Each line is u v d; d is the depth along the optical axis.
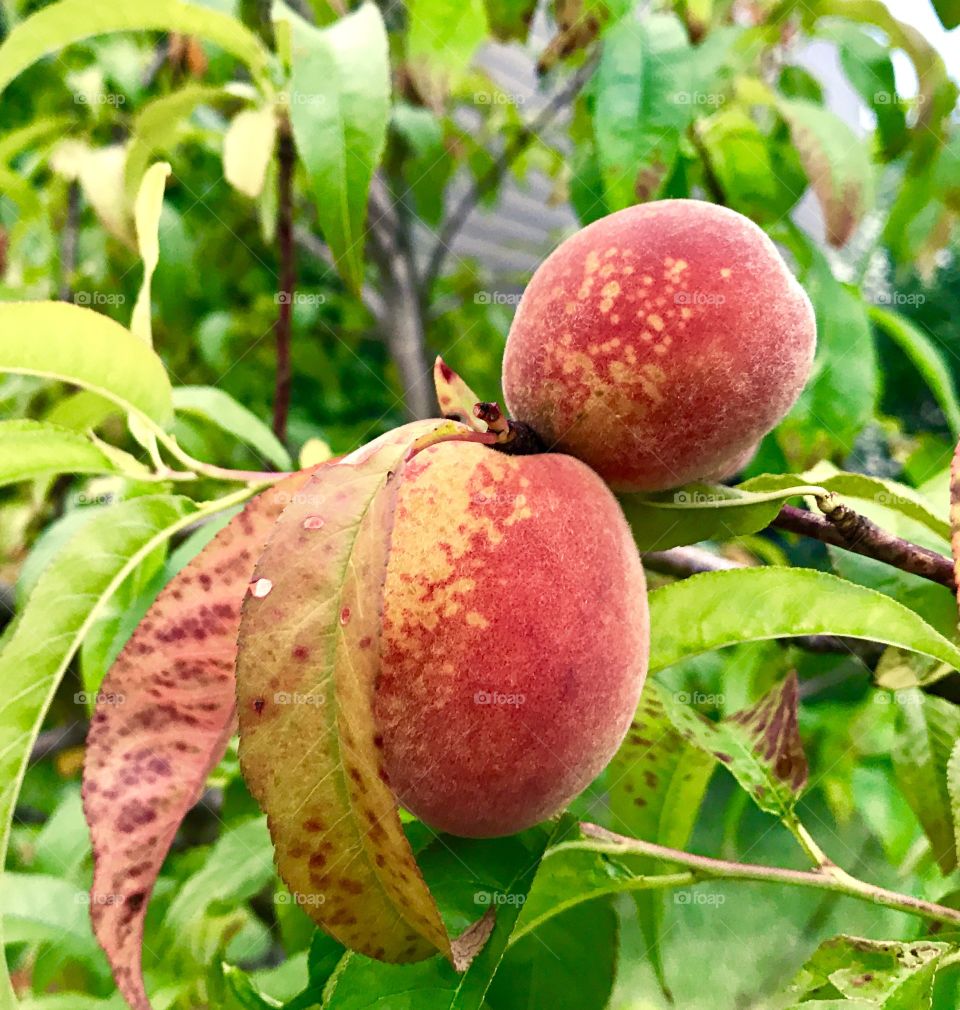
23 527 0.41
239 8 0.43
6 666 0.18
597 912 0.20
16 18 0.43
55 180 0.44
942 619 0.23
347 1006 0.15
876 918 0.30
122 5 0.25
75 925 0.30
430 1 0.37
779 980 0.30
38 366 0.18
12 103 0.46
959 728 0.24
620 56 0.30
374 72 0.25
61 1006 0.29
